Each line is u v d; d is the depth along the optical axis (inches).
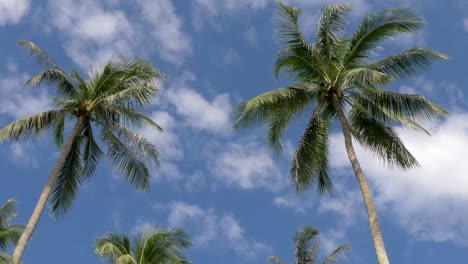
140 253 990.4
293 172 874.1
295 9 856.9
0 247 1180.5
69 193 887.7
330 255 1130.7
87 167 907.4
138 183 906.7
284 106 832.9
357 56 848.9
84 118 862.5
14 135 819.4
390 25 821.2
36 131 826.2
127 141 877.2
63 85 837.2
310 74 864.9
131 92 845.2
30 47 830.5
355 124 863.7
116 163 905.5
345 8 866.1
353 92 857.5
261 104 814.5
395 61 820.0
